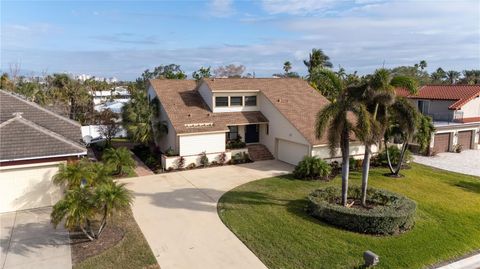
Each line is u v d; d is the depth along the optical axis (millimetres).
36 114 20375
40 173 16938
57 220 12320
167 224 15344
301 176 23062
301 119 27641
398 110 17438
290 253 12578
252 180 22797
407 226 14609
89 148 33500
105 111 34531
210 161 27203
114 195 12930
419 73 79062
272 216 16109
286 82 34688
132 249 12836
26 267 11477
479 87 35375
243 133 31094
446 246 13234
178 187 21172
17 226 14797
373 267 11516
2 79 54906
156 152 29938
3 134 16797
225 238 13953
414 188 20906
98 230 14328
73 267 11508
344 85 16906
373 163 26734
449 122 34281
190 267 11750
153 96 33812
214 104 30109
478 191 20438
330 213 15039
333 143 15445
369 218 13969
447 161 28906
